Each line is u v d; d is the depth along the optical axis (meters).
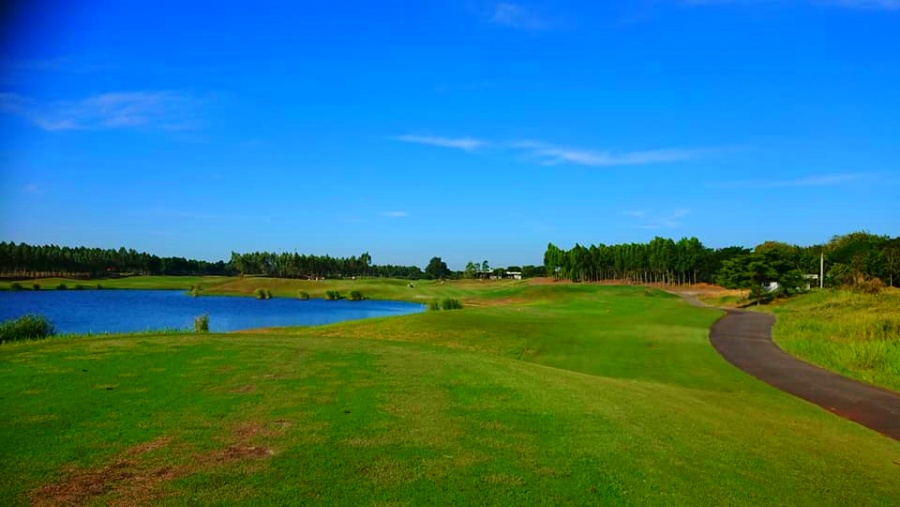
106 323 47.56
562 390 11.90
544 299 79.19
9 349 14.57
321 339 18.95
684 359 21.83
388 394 10.42
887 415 13.63
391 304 86.50
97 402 8.90
